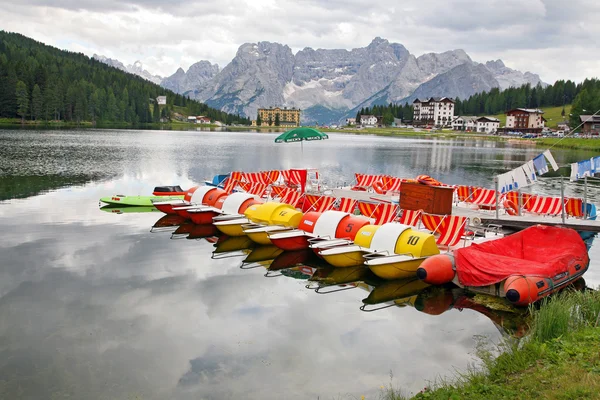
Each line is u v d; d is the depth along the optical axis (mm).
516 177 23781
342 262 20109
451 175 61625
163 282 18172
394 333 14102
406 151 108812
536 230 19250
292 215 24688
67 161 61094
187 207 29562
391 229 20391
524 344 11812
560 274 16797
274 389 11023
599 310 13102
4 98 163125
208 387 11094
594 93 158000
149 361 12242
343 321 14961
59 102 178250
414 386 11094
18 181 43219
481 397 9133
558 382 9156
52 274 18734
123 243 24000
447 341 13578
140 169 57562
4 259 20500
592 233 26297
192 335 13719
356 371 11844
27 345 12969
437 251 19656
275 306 16094
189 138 145375
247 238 25953
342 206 27234
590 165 23656
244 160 76000
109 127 199250
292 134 35438
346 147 122688
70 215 30172
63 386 11055
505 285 15938
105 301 16094
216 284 18172
